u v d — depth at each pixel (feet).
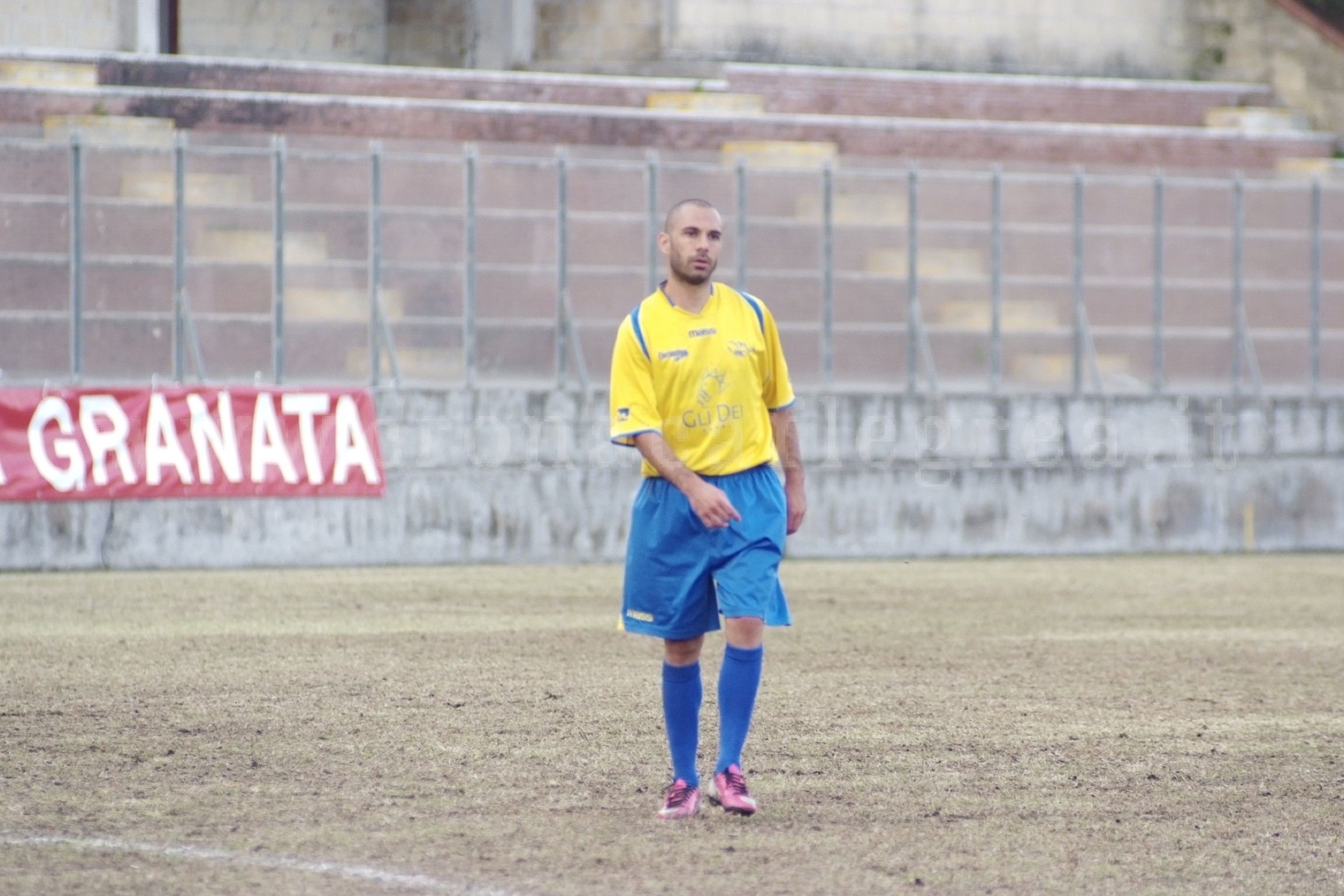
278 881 60.03
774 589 72.23
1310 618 157.48
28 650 127.75
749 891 59.11
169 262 218.79
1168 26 328.49
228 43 302.25
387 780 78.95
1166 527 247.09
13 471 204.95
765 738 91.66
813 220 243.60
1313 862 64.75
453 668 119.44
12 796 74.69
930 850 65.67
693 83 288.10
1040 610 163.43
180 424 211.00
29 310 214.07
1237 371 259.19
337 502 215.72
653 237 237.45
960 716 99.81
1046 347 252.83
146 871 61.31
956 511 238.68
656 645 133.59
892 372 246.68
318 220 224.12
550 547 223.10
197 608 160.25
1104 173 271.90
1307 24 327.06
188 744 88.28
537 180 233.14
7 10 273.95
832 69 301.22
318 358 223.71
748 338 71.97
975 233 250.16
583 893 58.59
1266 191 261.24
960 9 315.58
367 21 309.83
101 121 243.60
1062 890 59.98
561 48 299.99
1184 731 94.94
